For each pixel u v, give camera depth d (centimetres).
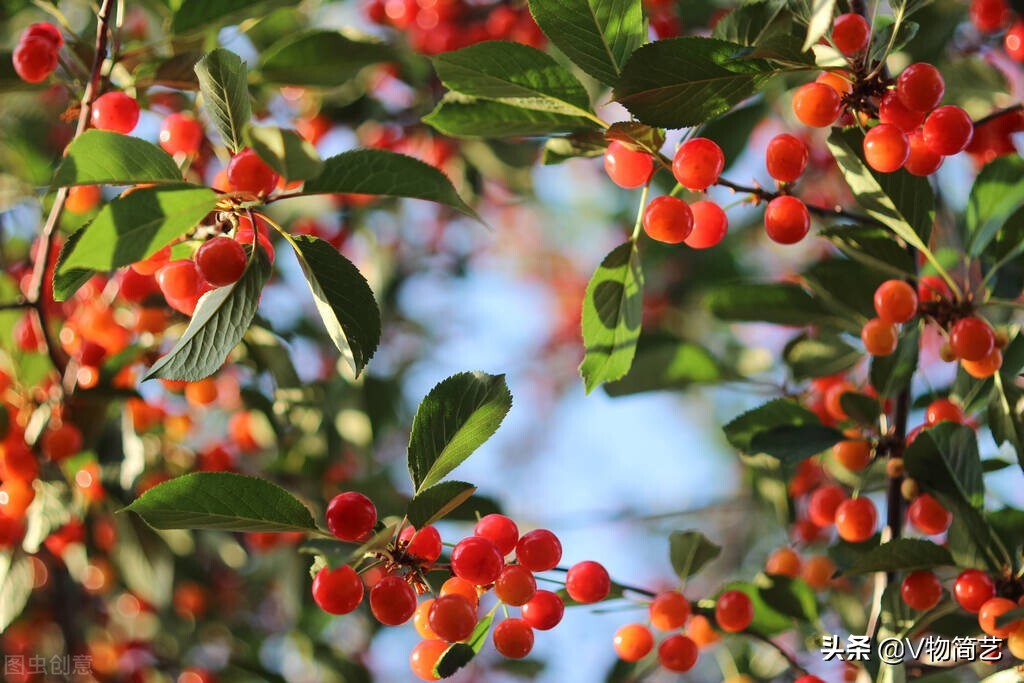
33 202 406
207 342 214
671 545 315
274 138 173
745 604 300
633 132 236
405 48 416
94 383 329
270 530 219
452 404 227
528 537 228
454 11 427
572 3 233
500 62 243
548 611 229
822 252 509
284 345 391
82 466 339
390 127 447
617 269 251
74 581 433
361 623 477
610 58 239
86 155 200
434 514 214
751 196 256
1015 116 329
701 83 230
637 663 368
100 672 450
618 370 263
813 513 329
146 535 399
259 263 214
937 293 279
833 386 357
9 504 324
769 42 223
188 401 412
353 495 213
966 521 268
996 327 298
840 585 363
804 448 292
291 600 455
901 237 274
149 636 461
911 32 240
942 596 278
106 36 277
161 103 356
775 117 508
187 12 306
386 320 530
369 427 463
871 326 276
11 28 422
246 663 456
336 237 479
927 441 269
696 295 521
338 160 206
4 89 307
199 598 464
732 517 657
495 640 226
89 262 197
